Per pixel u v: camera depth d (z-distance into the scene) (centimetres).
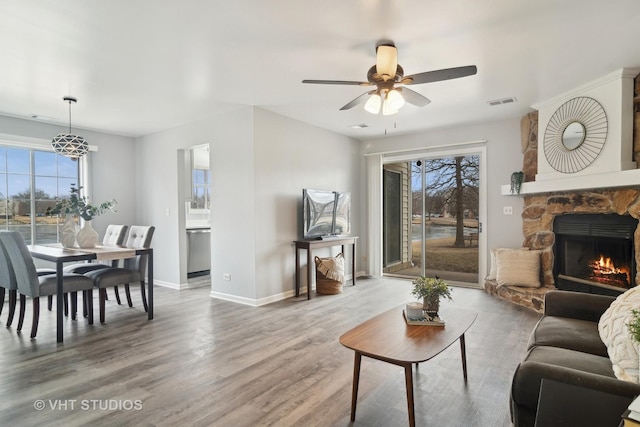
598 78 335
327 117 479
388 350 188
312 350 293
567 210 407
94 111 443
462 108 434
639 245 336
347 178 597
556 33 252
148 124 511
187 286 543
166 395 223
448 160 560
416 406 209
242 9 219
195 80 341
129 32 247
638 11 224
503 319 367
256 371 255
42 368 260
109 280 371
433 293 241
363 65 306
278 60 296
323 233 510
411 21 235
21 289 331
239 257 447
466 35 254
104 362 271
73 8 216
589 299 232
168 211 544
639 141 316
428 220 582
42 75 324
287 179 479
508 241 490
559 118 384
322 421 195
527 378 147
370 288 526
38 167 505
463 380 240
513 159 484
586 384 135
